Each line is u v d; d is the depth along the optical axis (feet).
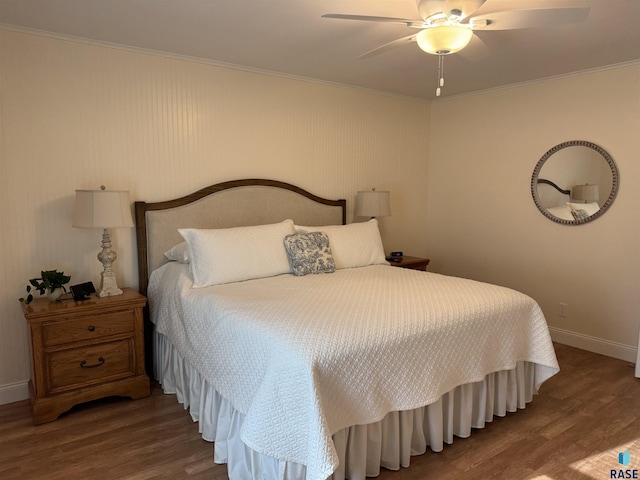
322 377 5.91
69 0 7.73
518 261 14.28
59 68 9.55
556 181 13.10
